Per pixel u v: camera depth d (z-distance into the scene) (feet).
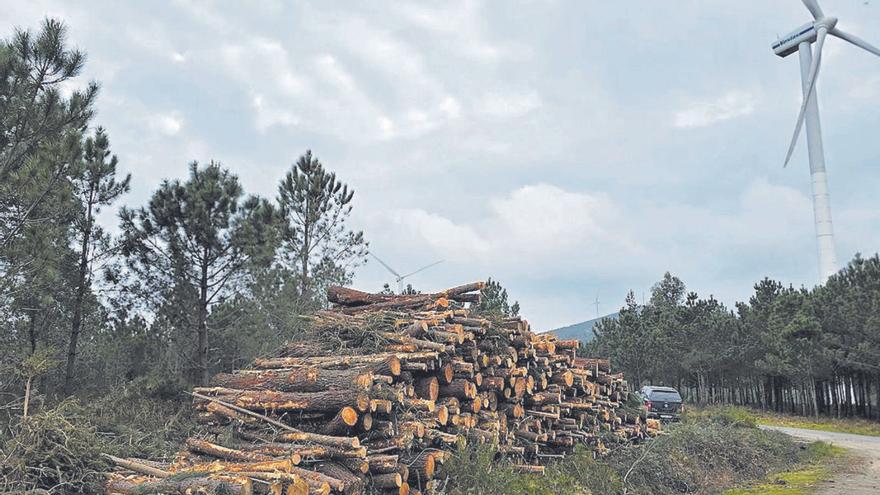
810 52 142.10
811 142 144.05
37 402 37.19
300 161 70.08
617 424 47.44
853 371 107.14
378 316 34.68
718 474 43.73
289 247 66.59
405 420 27.76
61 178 38.27
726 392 151.12
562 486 32.55
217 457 26.61
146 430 36.94
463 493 26.81
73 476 24.34
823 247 139.54
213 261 54.54
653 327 151.74
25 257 38.24
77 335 56.03
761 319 126.41
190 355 61.16
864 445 67.36
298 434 26.17
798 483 41.98
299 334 39.70
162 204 52.85
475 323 34.78
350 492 23.68
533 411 38.01
